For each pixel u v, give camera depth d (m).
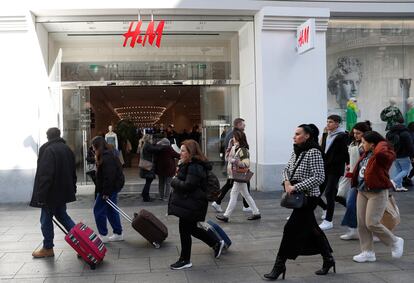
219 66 13.16
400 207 9.48
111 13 11.29
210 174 5.71
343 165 7.76
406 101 13.05
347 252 6.40
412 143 11.48
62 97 12.54
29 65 10.75
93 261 5.73
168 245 6.88
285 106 11.49
